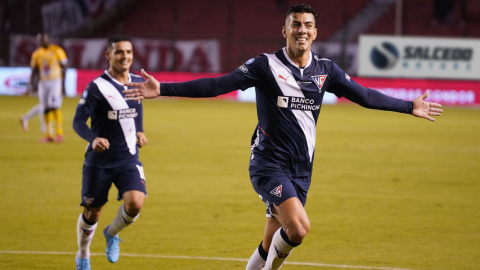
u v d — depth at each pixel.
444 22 126.94
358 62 99.31
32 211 27.61
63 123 63.41
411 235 24.56
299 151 16.77
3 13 109.19
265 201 16.50
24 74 97.31
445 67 97.62
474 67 97.06
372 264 20.52
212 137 55.47
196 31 128.12
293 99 16.47
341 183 35.84
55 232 24.09
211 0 131.25
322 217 27.56
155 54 106.62
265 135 16.80
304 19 16.30
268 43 115.81
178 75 103.31
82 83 98.81
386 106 17.48
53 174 36.66
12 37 104.50
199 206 29.48
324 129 64.25
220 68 112.31
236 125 65.31
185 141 52.56
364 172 39.62
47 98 49.22
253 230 25.11
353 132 61.94
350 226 25.95
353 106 95.94
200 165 41.25
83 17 122.19
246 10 130.25
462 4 111.94
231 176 37.62
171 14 129.88
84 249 19.14
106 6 124.94
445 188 34.78
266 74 16.45
